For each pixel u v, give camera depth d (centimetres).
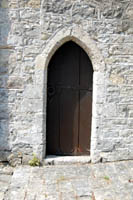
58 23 418
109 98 442
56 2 414
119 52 436
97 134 445
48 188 357
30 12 413
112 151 453
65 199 327
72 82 457
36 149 438
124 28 433
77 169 425
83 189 354
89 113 462
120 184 369
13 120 430
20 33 415
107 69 436
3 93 424
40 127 434
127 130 452
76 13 419
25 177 392
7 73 421
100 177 393
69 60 454
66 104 461
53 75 455
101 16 426
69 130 466
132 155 460
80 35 423
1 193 341
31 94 427
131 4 431
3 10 410
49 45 420
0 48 416
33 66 422
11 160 436
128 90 445
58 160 444
